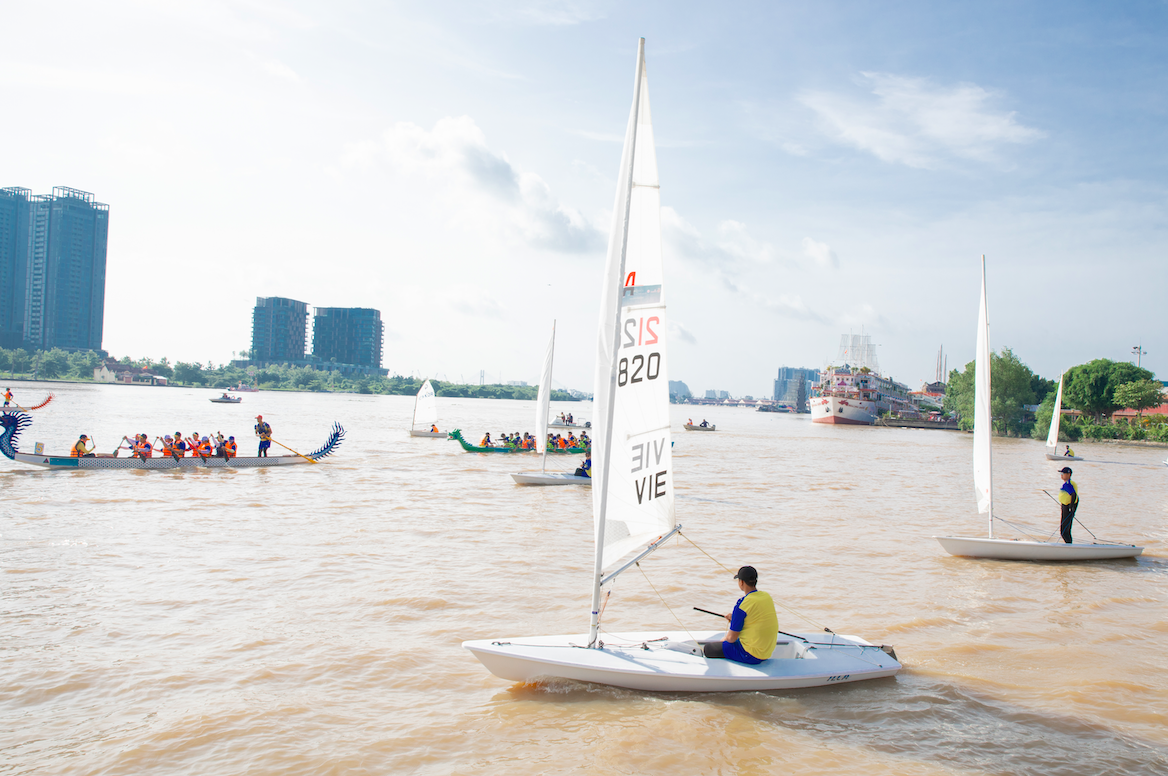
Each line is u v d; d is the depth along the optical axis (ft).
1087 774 24.91
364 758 25.29
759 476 131.54
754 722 28.12
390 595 45.27
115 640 36.52
